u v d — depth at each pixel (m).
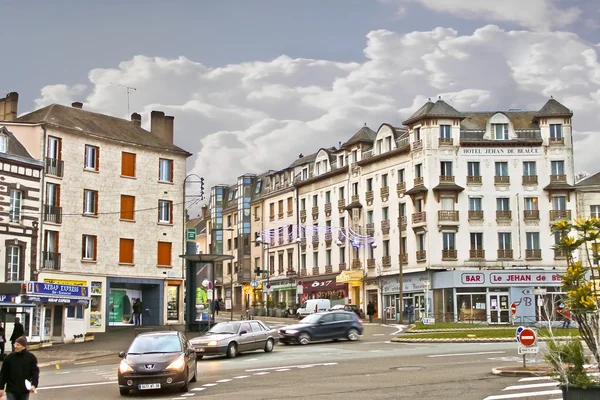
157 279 50.56
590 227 13.81
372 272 66.06
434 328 44.41
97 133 48.03
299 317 64.00
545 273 58.06
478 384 18.62
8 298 34.44
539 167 59.91
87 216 46.78
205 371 24.12
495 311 57.66
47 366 29.12
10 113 49.53
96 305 46.88
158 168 51.66
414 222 60.44
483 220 59.34
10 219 41.06
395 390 17.84
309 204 76.25
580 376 12.62
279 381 20.52
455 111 60.47
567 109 60.28
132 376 18.30
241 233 88.00
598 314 12.77
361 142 69.12
